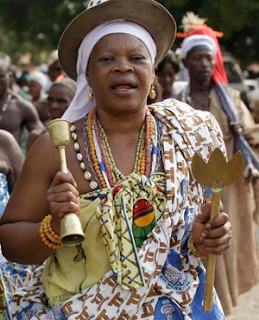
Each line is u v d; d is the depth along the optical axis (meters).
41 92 13.39
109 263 3.16
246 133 6.57
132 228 3.16
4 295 3.35
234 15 22.97
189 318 3.27
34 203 3.32
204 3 22.72
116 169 3.29
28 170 3.33
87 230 3.18
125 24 3.29
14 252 3.29
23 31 34.16
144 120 3.42
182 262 3.29
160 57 3.59
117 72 3.23
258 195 6.53
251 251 6.41
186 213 3.26
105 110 3.33
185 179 3.29
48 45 32.56
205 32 7.02
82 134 3.38
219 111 6.62
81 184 3.29
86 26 3.32
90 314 3.13
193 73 6.85
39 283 3.39
